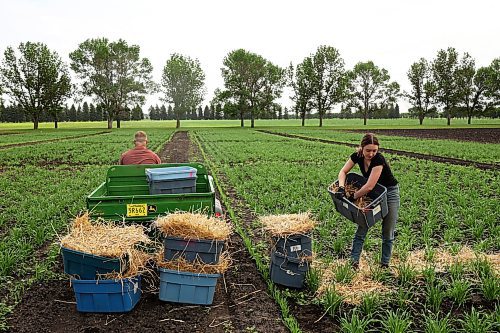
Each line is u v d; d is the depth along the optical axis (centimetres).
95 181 1564
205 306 568
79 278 544
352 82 9975
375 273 638
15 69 7306
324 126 9069
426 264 682
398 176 1638
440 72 9038
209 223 570
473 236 849
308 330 501
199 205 664
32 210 1051
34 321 526
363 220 608
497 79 8575
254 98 8725
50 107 7581
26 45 7281
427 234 854
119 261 532
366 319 522
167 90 8888
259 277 669
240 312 550
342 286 605
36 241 823
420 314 531
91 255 525
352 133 5647
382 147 3186
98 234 562
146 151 863
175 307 566
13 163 2283
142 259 577
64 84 7644
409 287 611
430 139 4212
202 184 834
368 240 798
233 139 4372
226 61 8844
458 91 8894
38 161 2389
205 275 557
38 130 7350
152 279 648
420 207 1121
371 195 643
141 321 526
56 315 543
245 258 760
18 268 696
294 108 9269
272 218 630
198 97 8969
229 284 643
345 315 515
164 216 623
